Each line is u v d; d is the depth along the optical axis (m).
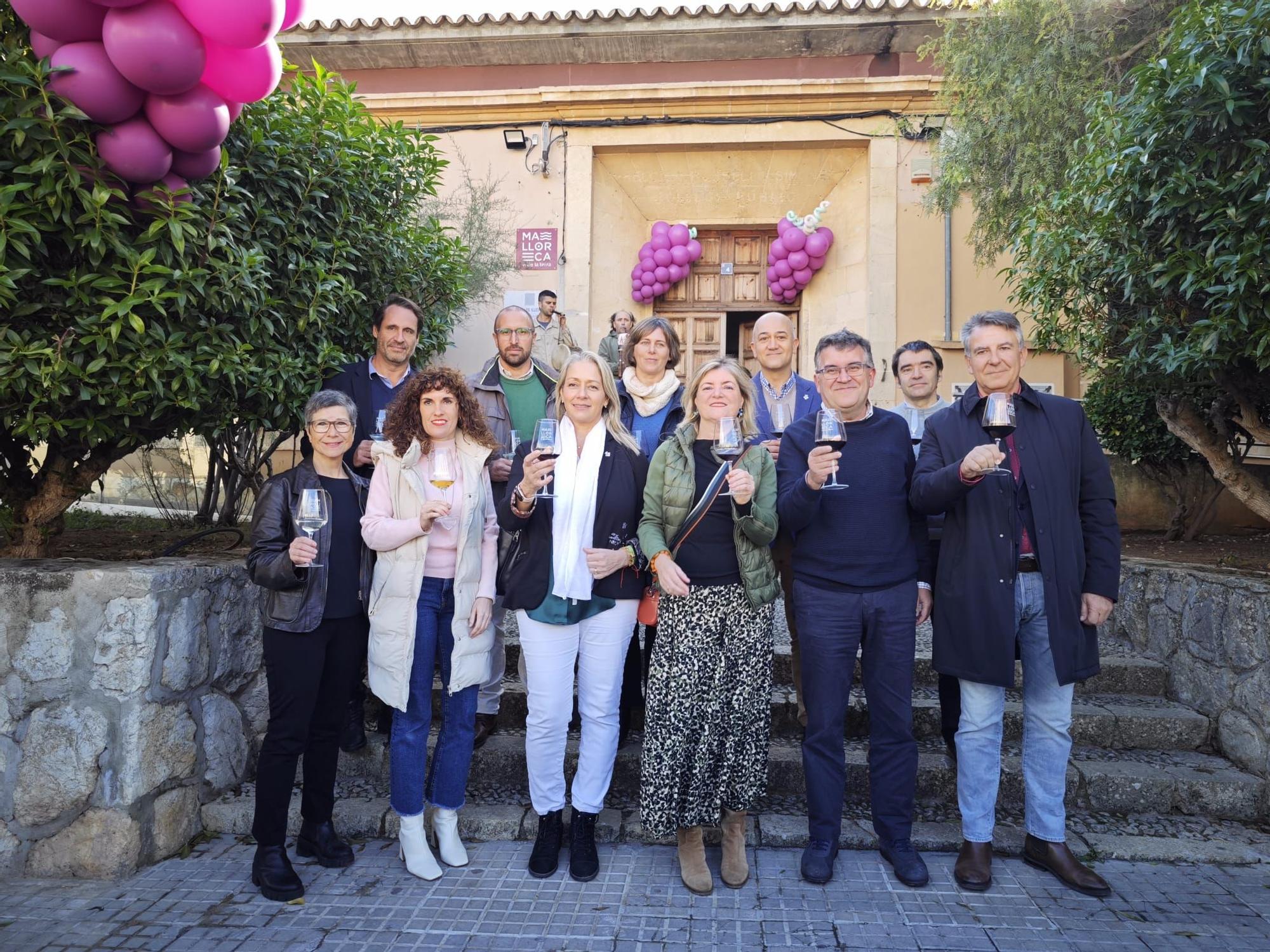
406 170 4.13
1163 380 3.82
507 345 3.52
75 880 2.66
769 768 3.26
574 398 2.76
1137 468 6.29
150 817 2.78
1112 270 3.51
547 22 7.77
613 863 2.81
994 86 5.57
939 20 6.07
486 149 8.33
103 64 2.31
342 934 2.34
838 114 8.02
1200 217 2.95
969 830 2.69
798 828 2.96
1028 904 2.53
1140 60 5.20
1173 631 3.79
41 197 2.40
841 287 8.40
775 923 2.42
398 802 2.71
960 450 2.76
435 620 2.78
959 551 2.75
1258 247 2.78
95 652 2.72
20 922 2.39
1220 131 2.91
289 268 3.20
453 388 2.80
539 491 2.60
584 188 8.27
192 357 2.82
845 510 2.76
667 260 8.53
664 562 2.58
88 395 2.61
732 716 2.61
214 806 3.06
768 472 2.74
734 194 8.65
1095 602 2.65
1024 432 2.74
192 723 2.99
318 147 3.38
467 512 2.79
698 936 2.34
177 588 2.90
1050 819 2.71
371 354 4.02
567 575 2.66
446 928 2.38
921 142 7.94
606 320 8.54
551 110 8.23
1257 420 3.77
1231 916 2.46
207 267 2.83
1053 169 5.23
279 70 2.60
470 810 3.10
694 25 7.71
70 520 5.62
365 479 3.18
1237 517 6.25
